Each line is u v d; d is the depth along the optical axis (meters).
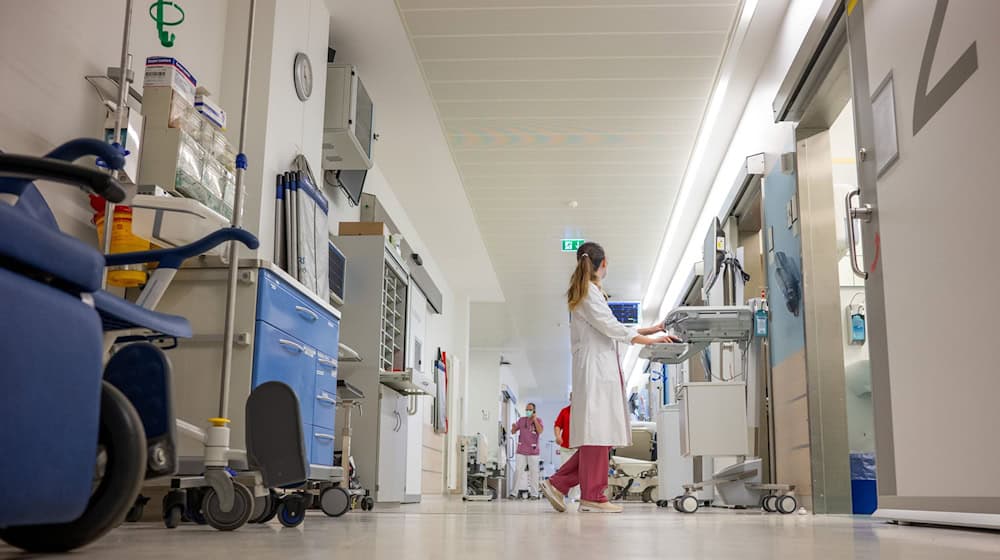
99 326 1.17
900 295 2.85
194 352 2.99
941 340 2.53
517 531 2.36
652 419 13.48
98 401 1.16
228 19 3.91
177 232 2.63
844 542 1.90
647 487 9.47
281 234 3.62
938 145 2.56
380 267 5.33
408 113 6.42
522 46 5.42
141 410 1.43
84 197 2.78
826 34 4.03
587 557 1.40
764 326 5.46
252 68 3.85
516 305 13.34
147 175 2.76
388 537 2.02
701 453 5.13
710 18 5.11
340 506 3.60
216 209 3.07
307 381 3.44
